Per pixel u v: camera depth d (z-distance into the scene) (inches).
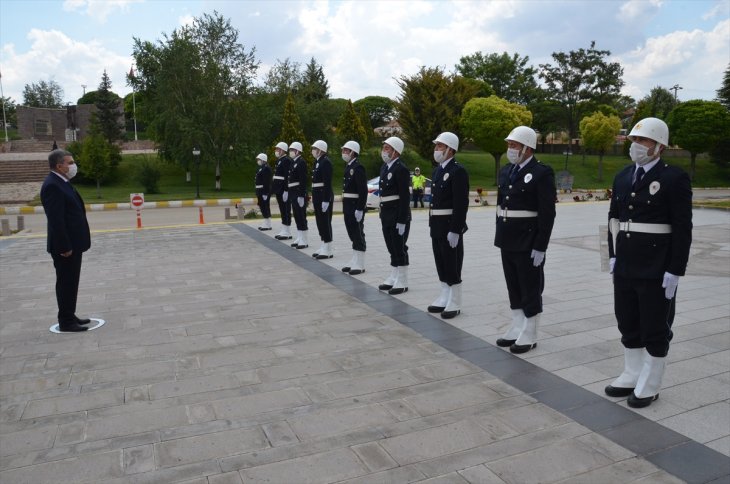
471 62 2263.8
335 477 123.6
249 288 303.1
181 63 1214.3
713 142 1614.2
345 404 159.8
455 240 237.0
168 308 262.8
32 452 135.0
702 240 476.7
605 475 124.3
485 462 129.7
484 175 1571.1
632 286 158.4
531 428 145.8
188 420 150.7
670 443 137.6
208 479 122.8
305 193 430.6
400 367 187.9
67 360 196.2
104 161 1103.0
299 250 427.8
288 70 1617.9
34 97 2839.6
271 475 124.4
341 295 287.7
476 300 276.7
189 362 193.3
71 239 224.5
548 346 208.1
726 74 1804.9
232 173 1493.6
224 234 516.4
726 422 148.0
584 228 559.8
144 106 1497.3
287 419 150.9
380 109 2455.7
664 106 2576.3
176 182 1363.2
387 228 289.9
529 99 2158.0
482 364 190.5
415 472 125.6
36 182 1246.9
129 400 163.3
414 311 257.3
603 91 1943.9
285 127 1263.5
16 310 263.1
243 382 175.8
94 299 280.1
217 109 1222.3
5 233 552.1
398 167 283.9
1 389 171.9
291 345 210.4
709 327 230.5
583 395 165.5
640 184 156.7
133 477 124.0
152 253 414.6
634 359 164.6
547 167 195.9
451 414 153.6
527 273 199.2
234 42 1288.1
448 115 1362.0
